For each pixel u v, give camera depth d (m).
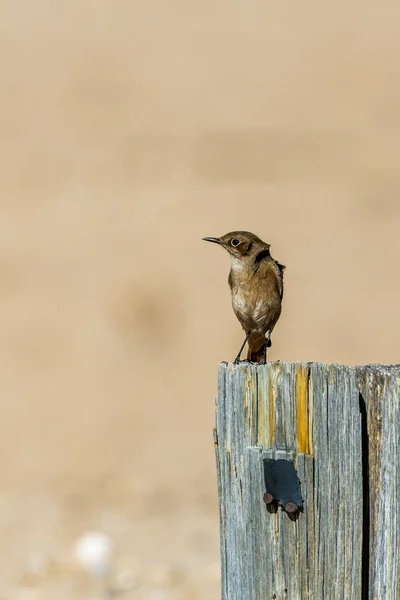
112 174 37.38
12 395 19.19
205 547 12.76
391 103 45.22
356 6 56.22
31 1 56.91
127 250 28.53
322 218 31.14
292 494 6.36
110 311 23.84
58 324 23.17
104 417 18.09
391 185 34.38
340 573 6.34
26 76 48.88
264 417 6.44
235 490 6.52
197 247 28.67
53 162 38.62
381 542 6.40
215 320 23.12
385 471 6.40
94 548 12.27
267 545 6.43
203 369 20.55
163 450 16.55
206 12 57.00
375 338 21.89
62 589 11.35
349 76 48.66
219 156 38.66
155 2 57.53
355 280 25.78
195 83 49.12
